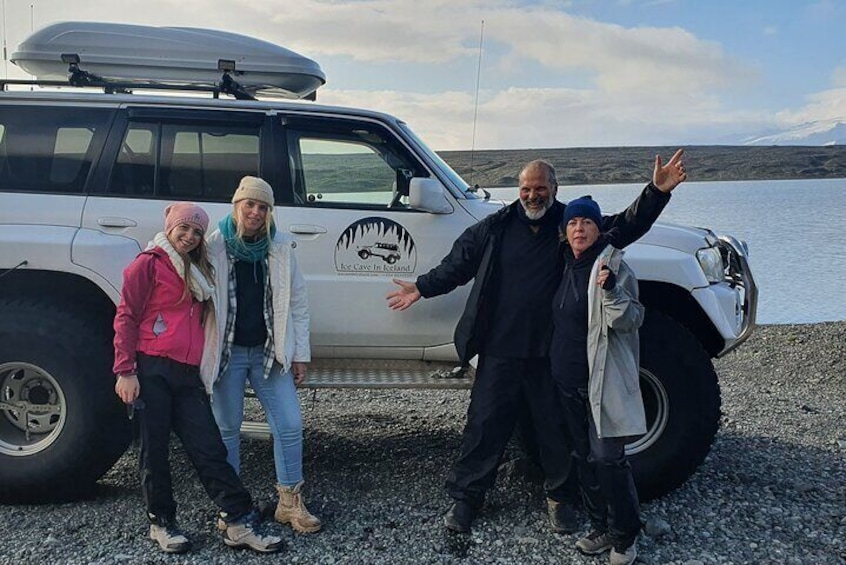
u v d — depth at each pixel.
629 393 3.28
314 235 4.22
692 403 4.00
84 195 4.14
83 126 4.22
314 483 4.39
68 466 3.87
